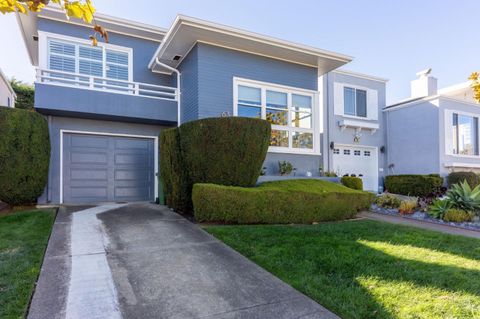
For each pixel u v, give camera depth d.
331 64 10.70
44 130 8.44
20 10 2.22
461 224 7.37
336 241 5.38
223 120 7.36
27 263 4.03
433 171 14.06
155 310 3.05
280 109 10.08
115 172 10.29
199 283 3.70
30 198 8.21
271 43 9.16
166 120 10.21
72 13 2.25
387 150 16.06
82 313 2.95
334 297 3.30
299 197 7.19
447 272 3.95
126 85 10.90
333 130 14.34
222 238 5.52
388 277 3.80
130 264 4.23
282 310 3.09
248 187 7.54
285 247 4.98
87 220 6.70
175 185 7.86
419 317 2.88
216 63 9.18
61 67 10.05
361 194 8.09
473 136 15.21
